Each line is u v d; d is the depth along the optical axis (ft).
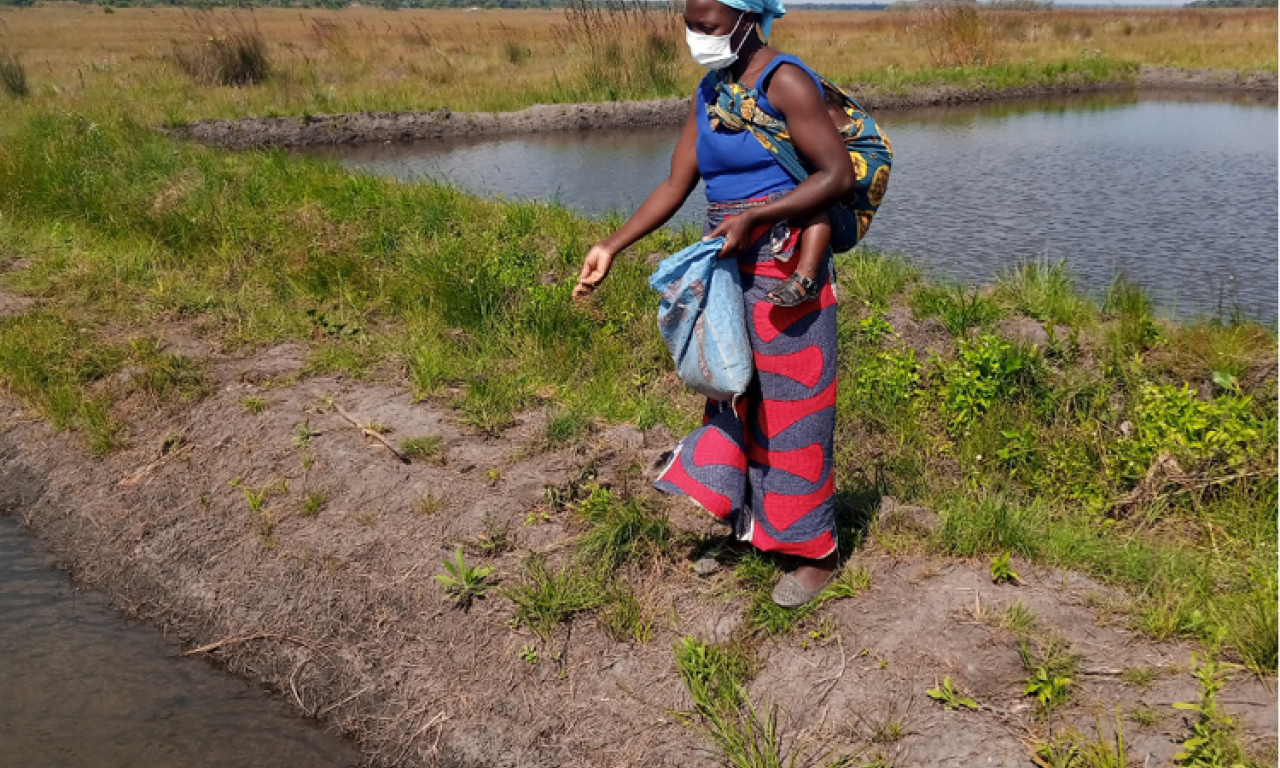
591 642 11.73
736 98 10.07
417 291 21.91
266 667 13.16
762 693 10.70
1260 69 76.89
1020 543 12.35
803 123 9.82
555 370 18.75
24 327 20.38
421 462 15.17
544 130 58.08
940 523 12.82
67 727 12.33
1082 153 47.09
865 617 11.30
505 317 20.72
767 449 11.19
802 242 10.16
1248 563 12.60
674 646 11.30
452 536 13.53
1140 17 133.08
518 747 11.07
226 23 83.82
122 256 24.52
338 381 18.25
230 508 15.23
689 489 11.08
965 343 18.90
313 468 15.40
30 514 16.76
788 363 10.73
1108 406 17.16
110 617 14.48
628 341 20.07
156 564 14.97
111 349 19.39
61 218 27.99
